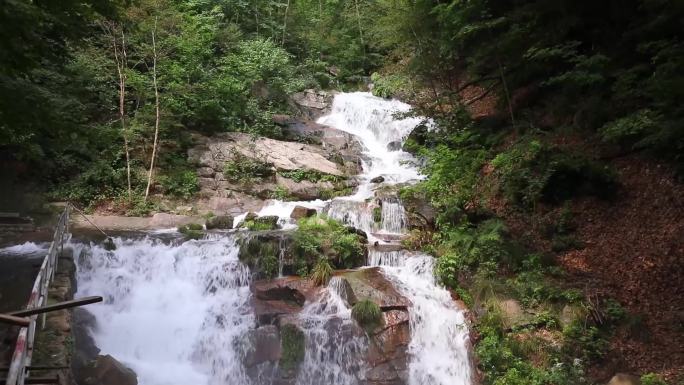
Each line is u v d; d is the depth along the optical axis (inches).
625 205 467.2
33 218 525.3
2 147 559.2
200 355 381.1
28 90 298.8
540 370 343.3
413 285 418.6
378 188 620.4
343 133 802.8
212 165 647.1
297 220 528.1
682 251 400.2
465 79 801.6
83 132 354.9
